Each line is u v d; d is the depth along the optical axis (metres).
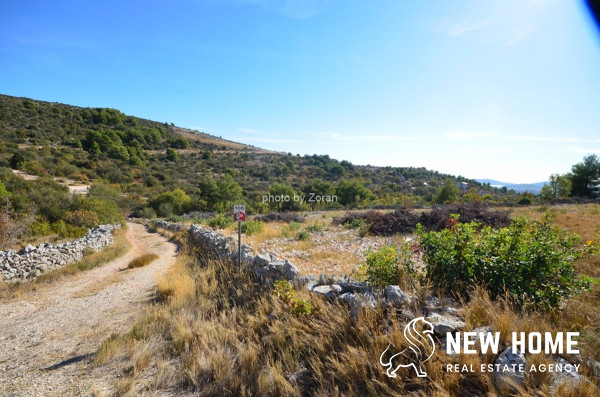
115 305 6.72
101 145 87.50
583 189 33.69
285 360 3.46
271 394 3.04
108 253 13.92
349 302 3.78
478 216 12.95
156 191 62.84
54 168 58.81
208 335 4.38
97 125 113.75
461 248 4.00
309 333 3.82
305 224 19.53
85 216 24.66
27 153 60.38
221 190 50.53
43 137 81.12
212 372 3.52
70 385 3.54
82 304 6.91
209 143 151.25
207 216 37.03
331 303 4.08
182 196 50.59
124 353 4.23
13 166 53.06
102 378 3.66
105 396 3.26
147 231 30.09
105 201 31.16
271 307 4.70
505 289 3.32
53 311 6.47
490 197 36.47
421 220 13.54
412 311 3.24
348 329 3.48
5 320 5.97
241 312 4.96
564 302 3.48
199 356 3.79
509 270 3.52
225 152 134.38
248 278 6.17
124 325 5.41
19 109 96.62
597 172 32.91
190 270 8.82
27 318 6.07
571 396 2.03
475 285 3.50
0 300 7.27
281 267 5.39
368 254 4.70
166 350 4.22
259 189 72.38
